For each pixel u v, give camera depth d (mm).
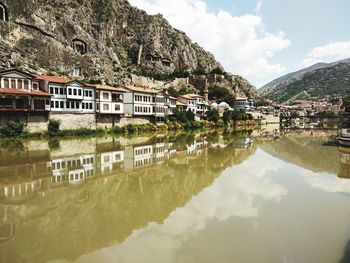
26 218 16203
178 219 16328
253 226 15344
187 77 172000
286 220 16344
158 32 193000
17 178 24953
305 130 107062
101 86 70375
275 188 23562
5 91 50906
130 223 15703
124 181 25125
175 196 21000
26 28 97938
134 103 78125
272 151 47750
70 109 62812
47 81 58625
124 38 188000
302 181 26172
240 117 122562
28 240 13438
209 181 25781
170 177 27094
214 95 161000
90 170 28938
